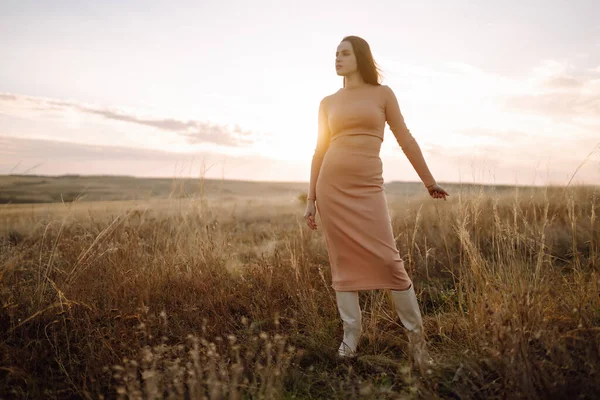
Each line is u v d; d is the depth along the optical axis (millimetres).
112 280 3488
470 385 2303
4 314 3010
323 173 2879
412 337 2625
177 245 4484
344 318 2846
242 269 4434
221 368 2326
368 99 2809
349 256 2789
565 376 2090
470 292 3070
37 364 2641
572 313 2531
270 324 3252
